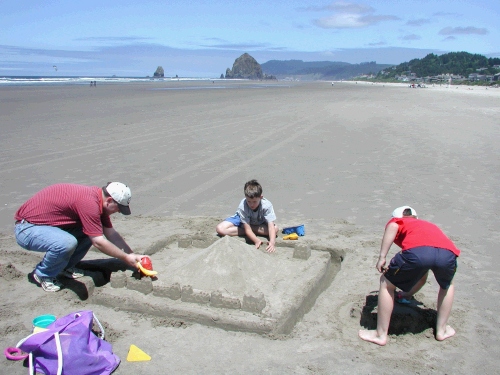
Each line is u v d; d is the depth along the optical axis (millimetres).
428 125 17172
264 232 5836
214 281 4391
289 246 5613
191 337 3748
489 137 14211
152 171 9859
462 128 16297
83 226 4355
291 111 22766
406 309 4188
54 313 4133
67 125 16688
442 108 25719
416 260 3449
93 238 4363
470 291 4578
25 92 39062
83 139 13688
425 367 3375
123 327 3906
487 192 8234
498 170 9875
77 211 4359
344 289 4719
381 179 9180
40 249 4430
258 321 3779
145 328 3893
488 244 5828
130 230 6371
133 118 19016
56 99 30234
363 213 7152
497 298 4438
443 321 3719
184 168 10141
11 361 3400
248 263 4555
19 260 5375
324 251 5633
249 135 14586
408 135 14609
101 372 3229
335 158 11164
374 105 27656
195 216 7027
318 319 4117
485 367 3387
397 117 20141
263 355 3504
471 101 33375
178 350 3566
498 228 6426
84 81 86062
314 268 4887
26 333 3797
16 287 4648
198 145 12805
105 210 4516
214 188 8602
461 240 5953
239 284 4355
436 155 11477
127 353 3525
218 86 74312
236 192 8336
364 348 3637
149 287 4309
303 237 6062
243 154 11609
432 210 7238
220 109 23719
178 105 26297
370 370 3330
